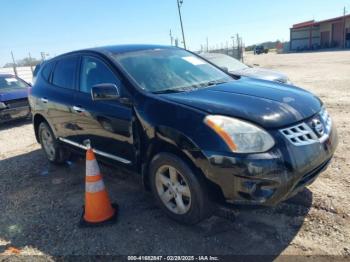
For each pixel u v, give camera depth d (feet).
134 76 12.19
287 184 9.01
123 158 12.41
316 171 9.87
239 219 11.01
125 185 14.51
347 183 12.67
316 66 72.28
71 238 10.89
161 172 11.03
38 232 11.45
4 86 33.01
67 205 13.24
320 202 11.45
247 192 8.94
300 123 9.73
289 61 99.04
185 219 10.58
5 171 18.11
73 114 14.43
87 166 11.53
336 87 38.29
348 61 77.46
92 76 13.76
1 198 14.60
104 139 13.00
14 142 24.89
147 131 10.80
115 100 12.10
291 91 11.72
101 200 11.62
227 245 9.78
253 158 8.82
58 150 17.19
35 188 15.30
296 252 9.16
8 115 30.58
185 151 9.73
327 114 11.37
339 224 10.17
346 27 176.04
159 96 11.05
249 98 10.57
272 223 10.59
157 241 10.28
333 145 10.55
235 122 9.27
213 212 10.41
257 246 9.59
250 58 140.26
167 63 13.67
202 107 9.97
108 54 13.44
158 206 12.19
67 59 15.90
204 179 9.73
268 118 9.38
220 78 13.91
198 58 15.37
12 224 12.18
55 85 16.29
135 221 11.50
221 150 9.09
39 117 18.04
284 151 9.03
